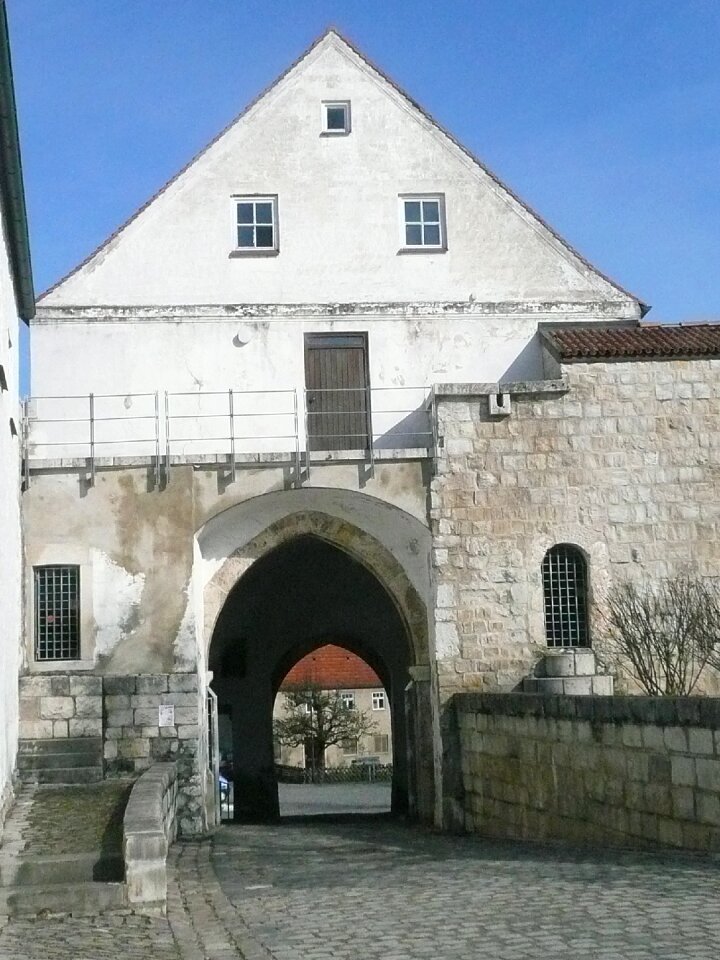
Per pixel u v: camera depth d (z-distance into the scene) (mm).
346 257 23938
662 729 12523
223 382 23344
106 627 21328
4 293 16516
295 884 12766
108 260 23484
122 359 23219
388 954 8398
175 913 11219
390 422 23500
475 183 24438
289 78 24344
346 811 34250
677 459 22312
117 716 20969
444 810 21141
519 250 24328
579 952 7809
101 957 9172
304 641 31891
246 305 23562
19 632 20438
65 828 14453
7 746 16484
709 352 22531
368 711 63750
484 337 23953
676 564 22078
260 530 22922
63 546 21469
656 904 9156
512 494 22062
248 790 31234
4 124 14195
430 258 24094
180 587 21453
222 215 23812
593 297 24297
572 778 15234
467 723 20672
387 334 23766
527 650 21750
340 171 24172
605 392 22344
